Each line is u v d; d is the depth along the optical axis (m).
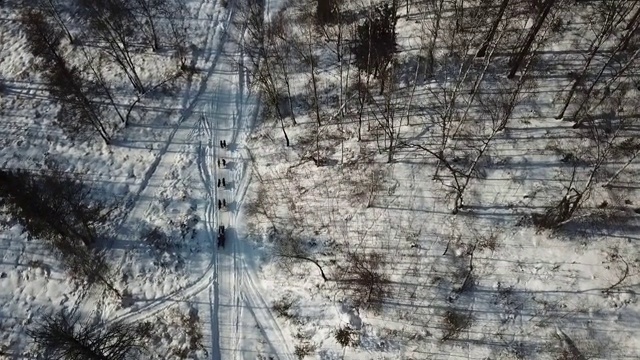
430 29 41.62
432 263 33.12
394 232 34.59
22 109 45.78
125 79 47.06
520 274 31.77
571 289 30.78
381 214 35.41
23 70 48.38
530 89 37.50
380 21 42.56
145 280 36.06
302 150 40.44
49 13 51.66
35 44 49.75
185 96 45.88
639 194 32.84
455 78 39.50
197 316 34.22
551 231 32.53
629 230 31.89
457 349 30.34
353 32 44.94
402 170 36.59
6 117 45.34
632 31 34.91
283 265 35.22
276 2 50.69
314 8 48.38
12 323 35.16
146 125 44.31
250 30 48.66
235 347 32.78
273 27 48.00
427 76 40.25
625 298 30.02
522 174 34.62
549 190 33.78
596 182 33.50
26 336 34.66
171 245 37.28
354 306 32.56
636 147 34.06
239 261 36.25
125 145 43.25
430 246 33.66
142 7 49.22
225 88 46.12
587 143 34.88
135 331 33.78
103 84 44.44
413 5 45.31
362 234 35.06
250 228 37.44
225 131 43.47
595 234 32.00
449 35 41.50
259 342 32.75
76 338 29.56
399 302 32.25
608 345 29.06
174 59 48.12
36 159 42.75
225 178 40.41
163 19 50.50
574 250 31.80
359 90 38.12
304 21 47.81
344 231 35.47
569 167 34.38
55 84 46.97
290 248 35.66
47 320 33.56
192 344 33.09
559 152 34.88
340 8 46.97
